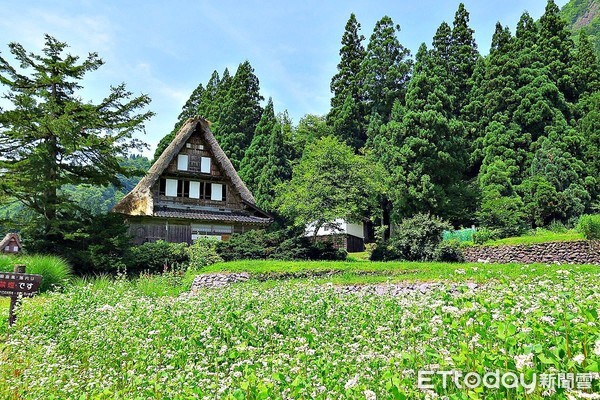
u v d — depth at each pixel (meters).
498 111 39.97
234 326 7.61
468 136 40.66
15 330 9.29
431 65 38.22
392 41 47.62
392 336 6.49
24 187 19.94
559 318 5.00
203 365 6.02
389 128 35.16
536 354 4.13
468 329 4.96
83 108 21.14
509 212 28.58
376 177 27.64
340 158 26.11
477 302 5.73
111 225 21.70
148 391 5.16
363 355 5.79
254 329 7.38
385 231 35.81
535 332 4.52
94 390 5.61
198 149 31.00
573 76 42.06
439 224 24.70
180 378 5.19
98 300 11.59
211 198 30.89
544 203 30.19
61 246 20.42
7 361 7.58
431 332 5.84
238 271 19.20
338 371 5.19
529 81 39.66
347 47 50.66
